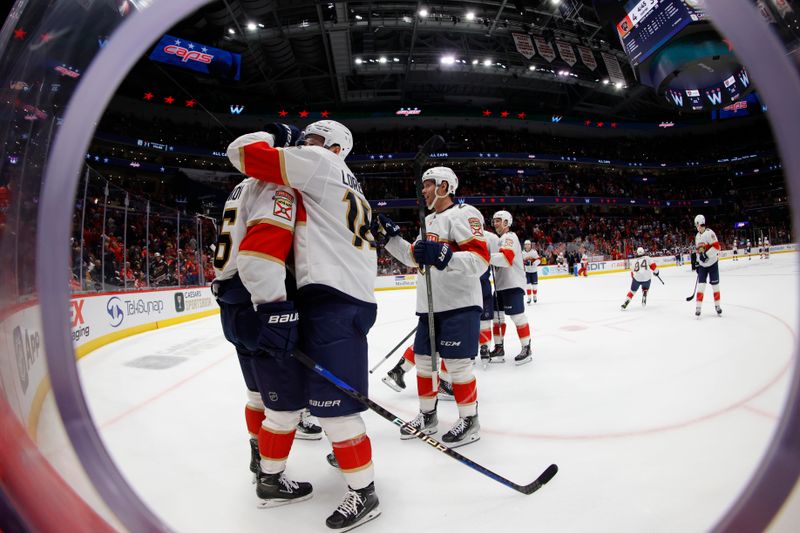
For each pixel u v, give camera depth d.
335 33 21.55
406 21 21.22
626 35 16.81
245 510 1.74
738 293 9.14
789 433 0.96
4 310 1.12
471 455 2.19
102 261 6.63
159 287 8.75
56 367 1.00
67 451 1.00
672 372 3.55
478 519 1.60
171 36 20.64
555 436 2.38
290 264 1.80
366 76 27.09
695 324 5.85
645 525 1.50
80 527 0.96
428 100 30.59
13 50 1.12
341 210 1.72
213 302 11.07
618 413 2.68
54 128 1.22
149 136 23.31
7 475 0.91
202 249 10.98
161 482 2.01
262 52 22.98
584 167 35.00
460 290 2.42
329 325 1.61
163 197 23.39
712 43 15.10
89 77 1.01
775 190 35.84
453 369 2.39
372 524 1.60
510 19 22.17
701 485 1.76
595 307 8.61
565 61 22.91
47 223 0.99
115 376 4.23
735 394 2.88
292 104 28.64
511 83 28.92
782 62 0.91
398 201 27.75
